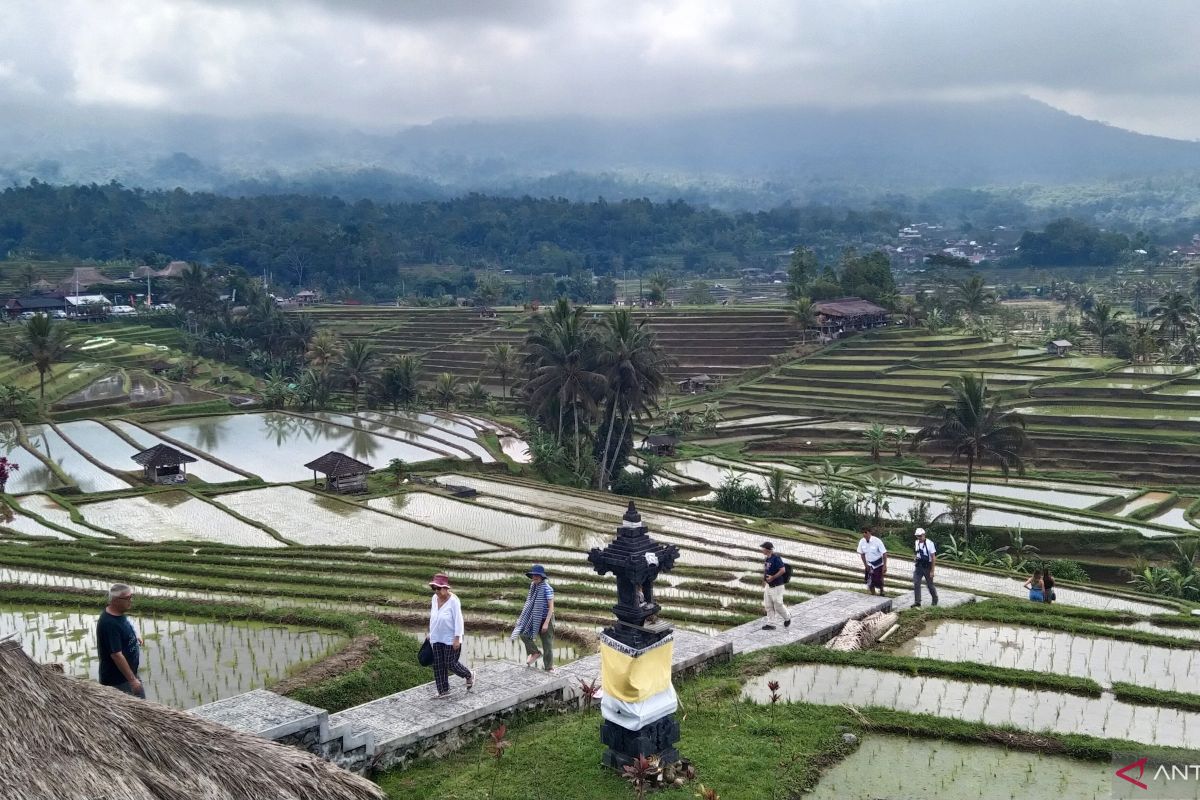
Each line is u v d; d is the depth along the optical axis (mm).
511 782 12648
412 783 13148
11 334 103000
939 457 77438
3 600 26328
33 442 65250
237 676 18672
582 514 46688
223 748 9180
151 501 47688
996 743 14336
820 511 57469
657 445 80375
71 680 9188
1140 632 21047
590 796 12203
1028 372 99000
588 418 68375
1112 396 88625
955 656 19547
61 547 35562
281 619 22625
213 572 31000
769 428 88000
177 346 123812
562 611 26312
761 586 30875
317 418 80938
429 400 97375
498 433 76875
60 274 166125
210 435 70812
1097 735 14867
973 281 143625
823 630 20719
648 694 12766
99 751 8617
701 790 11906
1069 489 66438
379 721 14188
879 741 14477
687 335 121312
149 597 24562
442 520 44500
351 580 30688
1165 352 113625
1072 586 36094
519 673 16234
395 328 137750
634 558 12539
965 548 50719
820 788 12914
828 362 108625
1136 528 55938
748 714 15133
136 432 70625
